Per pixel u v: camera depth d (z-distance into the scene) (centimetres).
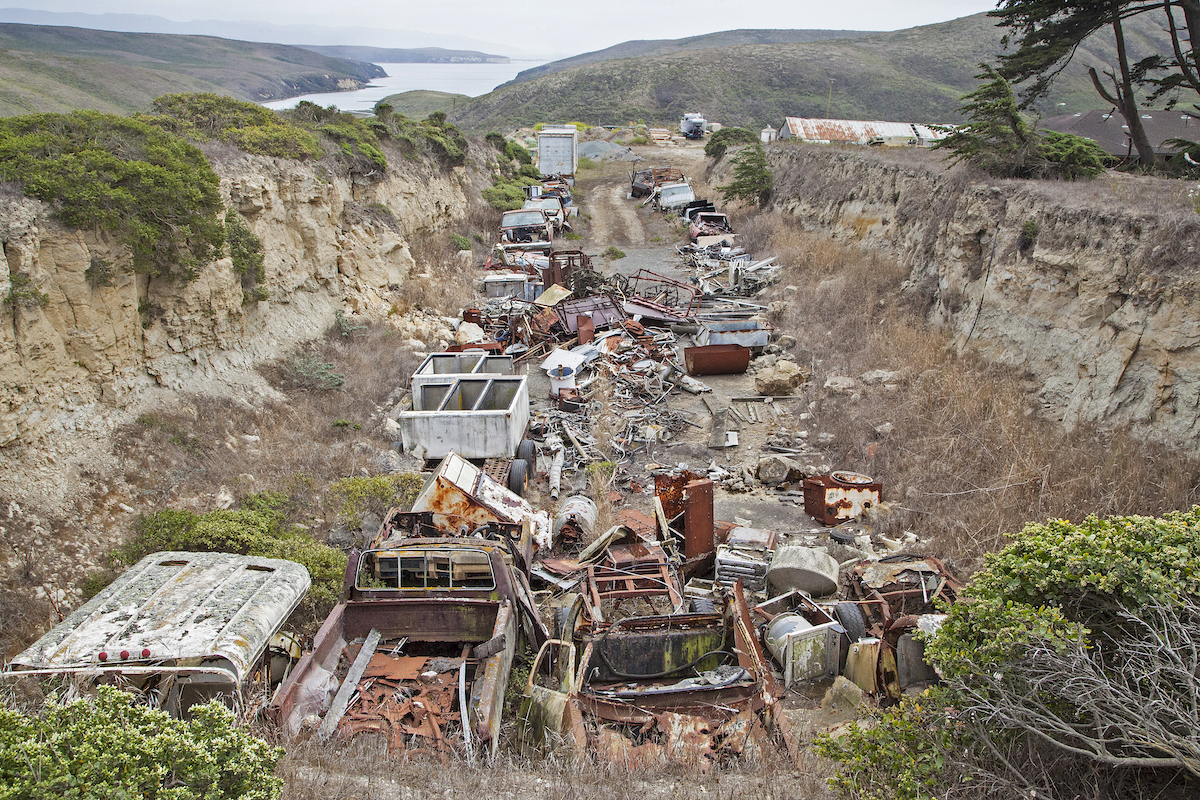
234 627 625
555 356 1619
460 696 606
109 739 381
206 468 1075
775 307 2108
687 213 3559
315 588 808
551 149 4656
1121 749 483
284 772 486
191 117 1753
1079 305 1270
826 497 1081
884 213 2400
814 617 773
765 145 4328
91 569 858
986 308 1523
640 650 696
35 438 915
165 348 1184
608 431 1408
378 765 522
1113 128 3077
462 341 1884
